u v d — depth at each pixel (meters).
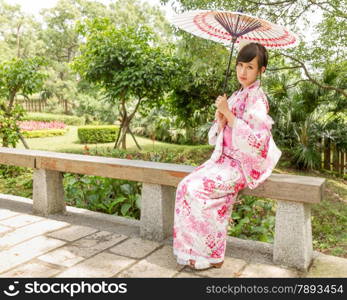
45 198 3.33
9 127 6.65
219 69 6.75
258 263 2.40
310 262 2.42
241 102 2.24
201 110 10.12
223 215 2.24
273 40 2.35
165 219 2.78
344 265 2.40
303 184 2.18
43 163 3.27
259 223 3.90
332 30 6.57
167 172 2.63
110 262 2.39
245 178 2.23
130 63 8.29
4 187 5.62
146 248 2.63
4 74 6.31
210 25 2.44
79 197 4.31
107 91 8.80
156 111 14.87
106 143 14.21
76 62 8.80
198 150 9.73
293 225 2.30
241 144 2.10
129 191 4.16
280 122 9.29
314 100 8.02
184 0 6.14
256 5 6.53
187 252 2.23
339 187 7.57
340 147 8.84
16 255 2.48
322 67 7.03
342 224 5.25
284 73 8.01
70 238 2.80
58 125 18.67
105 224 3.15
